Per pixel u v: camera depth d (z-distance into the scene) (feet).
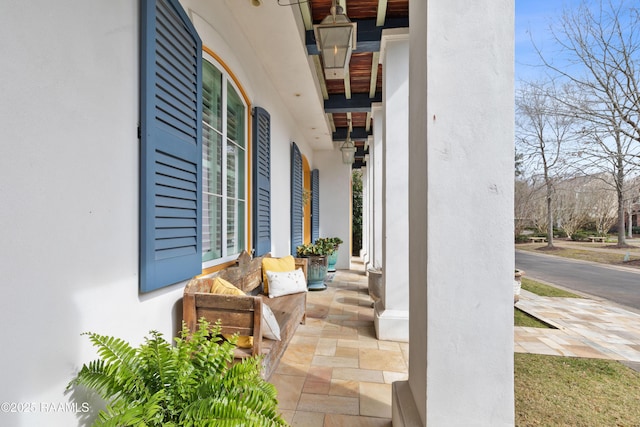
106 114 4.73
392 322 11.68
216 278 7.98
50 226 3.82
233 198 11.25
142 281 5.47
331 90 19.45
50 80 3.82
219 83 9.87
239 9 9.84
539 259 44.37
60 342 3.94
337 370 9.23
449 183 4.85
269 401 4.17
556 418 7.11
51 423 3.81
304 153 25.13
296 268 15.02
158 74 5.85
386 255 12.32
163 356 4.57
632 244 51.78
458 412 4.78
